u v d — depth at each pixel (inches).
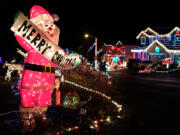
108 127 207.3
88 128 198.8
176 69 1131.3
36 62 193.3
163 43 1347.2
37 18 191.5
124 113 258.5
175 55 1275.8
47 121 205.2
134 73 984.3
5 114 226.2
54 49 193.6
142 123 220.5
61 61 201.9
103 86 515.8
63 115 234.2
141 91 442.0
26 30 175.6
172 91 445.4
